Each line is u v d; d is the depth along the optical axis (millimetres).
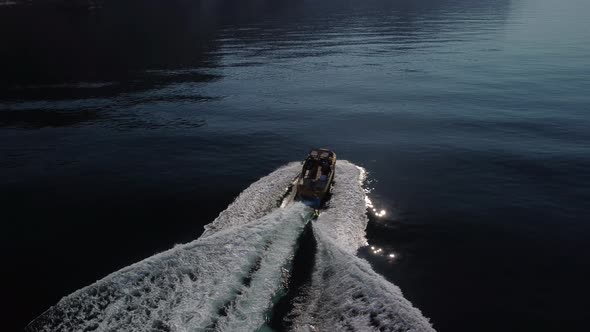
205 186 24484
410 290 15945
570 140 31062
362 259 16688
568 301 15602
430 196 23312
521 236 19703
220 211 21625
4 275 16922
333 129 34312
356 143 31250
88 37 73875
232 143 31328
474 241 19266
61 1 108062
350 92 45125
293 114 38125
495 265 17609
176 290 13352
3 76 48406
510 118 36062
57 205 22391
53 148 29844
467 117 36594
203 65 57031
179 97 42688
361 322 12812
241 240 15781
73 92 43188
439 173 26281
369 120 36344
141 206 22281
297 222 17609
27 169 26594
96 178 25562
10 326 14344
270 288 13836
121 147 30328
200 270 14156
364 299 13562
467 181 25203
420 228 20156
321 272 14789
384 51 67312
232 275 14109
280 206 20156
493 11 128750
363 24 98750
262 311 12961
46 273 17047
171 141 31609
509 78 49938
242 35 81438
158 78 49750
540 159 28047
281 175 24641
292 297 13641
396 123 35500
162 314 12453
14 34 73375
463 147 30219
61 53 61062
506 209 22078
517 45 71438
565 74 51031
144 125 34875
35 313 14938
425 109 39094
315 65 57938
